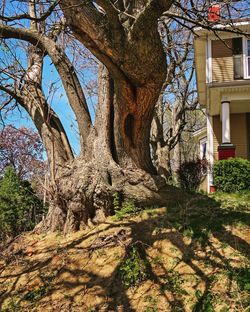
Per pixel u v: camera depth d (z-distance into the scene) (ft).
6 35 29.30
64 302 19.21
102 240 22.98
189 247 21.08
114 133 27.12
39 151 62.28
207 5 24.62
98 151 26.76
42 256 23.56
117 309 18.01
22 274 22.27
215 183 37.40
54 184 26.43
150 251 21.38
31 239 26.45
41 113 26.91
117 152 26.89
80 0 18.28
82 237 24.20
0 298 20.58
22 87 29.58
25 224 31.22
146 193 26.02
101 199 25.58
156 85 20.90
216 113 56.54
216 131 56.34
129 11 22.48
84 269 21.22
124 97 22.03
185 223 23.18
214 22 23.71
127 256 21.18
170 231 22.66
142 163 26.35
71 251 23.02
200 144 75.92
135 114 23.29
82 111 28.32
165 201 26.30
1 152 56.39
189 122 88.12
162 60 19.79
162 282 18.97
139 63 19.35
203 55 55.42
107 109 27.50
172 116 67.82
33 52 31.53
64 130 29.81
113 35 18.38
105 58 19.93
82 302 18.95
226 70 52.03
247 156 54.34
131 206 25.43
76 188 25.52
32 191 33.73
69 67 29.27
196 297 17.60
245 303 16.57
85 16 18.19
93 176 25.84
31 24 30.58
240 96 49.52
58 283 20.67
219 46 52.60
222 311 16.43
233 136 55.21
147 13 17.79
